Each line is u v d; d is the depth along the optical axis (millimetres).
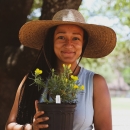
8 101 4895
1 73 4809
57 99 2518
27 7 5020
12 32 5023
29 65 4605
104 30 3047
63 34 2885
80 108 2803
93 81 2910
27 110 3053
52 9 4473
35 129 2549
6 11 4977
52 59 3066
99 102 2873
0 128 4941
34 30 3131
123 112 16750
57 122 2510
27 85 3068
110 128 2855
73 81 2619
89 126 2838
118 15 8641
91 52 3338
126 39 9211
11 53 4793
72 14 2936
